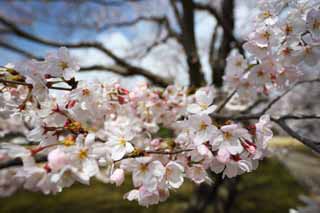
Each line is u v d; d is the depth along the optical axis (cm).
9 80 30
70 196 220
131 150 29
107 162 28
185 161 32
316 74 54
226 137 29
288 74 41
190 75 115
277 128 98
